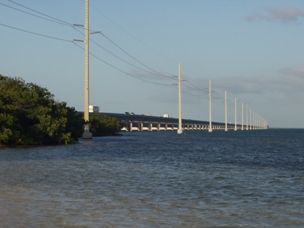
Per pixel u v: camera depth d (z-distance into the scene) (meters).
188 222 16.66
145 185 26.27
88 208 18.81
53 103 82.25
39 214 17.44
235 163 43.88
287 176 32.31
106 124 147.50
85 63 86.75
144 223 16.31
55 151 57.50
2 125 68.31
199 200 21.39
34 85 82.38
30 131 73.06
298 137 146.25
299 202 21.17
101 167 36.94
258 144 89.69
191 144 86.88
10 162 40.41
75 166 37.41
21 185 25.20
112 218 17.00
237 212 18.62
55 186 25.16
